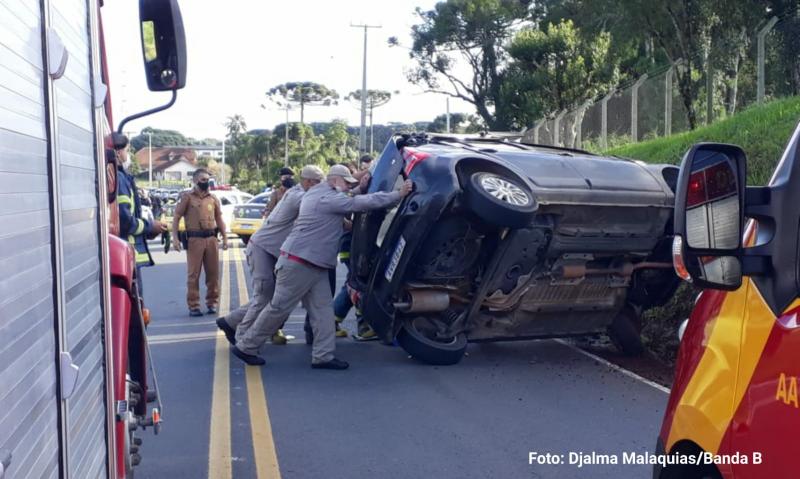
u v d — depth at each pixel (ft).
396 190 28.71
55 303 9.27
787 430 9.00
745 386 9.76
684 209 9.29
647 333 34.47
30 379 8.28
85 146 11.52
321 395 26.30
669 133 65.57
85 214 11.29
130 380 15.84
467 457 20.66
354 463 20.29
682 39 63.46
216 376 28.76
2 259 7.52
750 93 59.36
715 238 9.39
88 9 12.25
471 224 27.43
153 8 15.03
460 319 29.50
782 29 53.11
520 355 32.27
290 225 30.86
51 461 8.98
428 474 19.56
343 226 32.81
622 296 30.09
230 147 326.85
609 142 76.33
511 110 120.47
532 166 27.53
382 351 32.96
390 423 23.40
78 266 10.64
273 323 29.71
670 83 65.67
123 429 13.80
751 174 39.75
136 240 23.81
